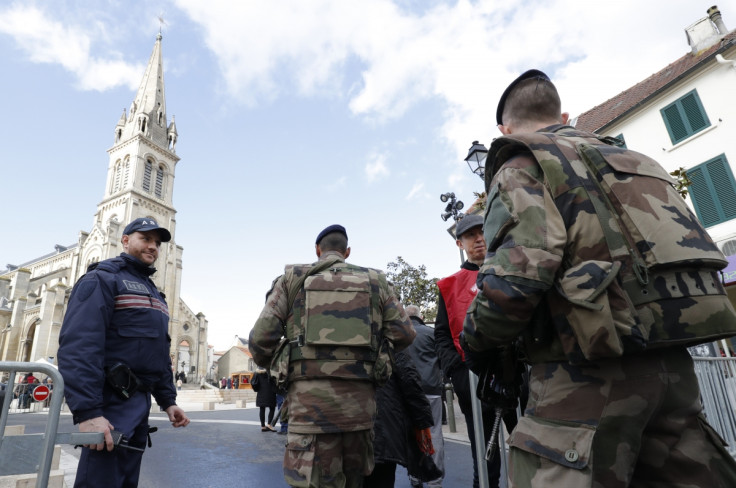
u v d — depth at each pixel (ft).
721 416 13.34
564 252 3.95
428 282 64.75
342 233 9.50
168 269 168.66
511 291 3.70
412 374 10.19
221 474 16.69
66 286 147.84
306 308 7.93
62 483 13.30
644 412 3.58
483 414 10.59
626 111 46.39
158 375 8.50
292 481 7.20
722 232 38.11
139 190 169.68
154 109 189.37
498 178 4.49
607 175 4.09
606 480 3.47
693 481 3.60
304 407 7.42
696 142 41.11
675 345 3.66
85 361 7.09
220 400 107.65
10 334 153.28
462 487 13.84
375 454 9.52
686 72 41.14
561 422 3.76
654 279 3.67
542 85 5.47
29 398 46.09
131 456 7.63
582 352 3.65
